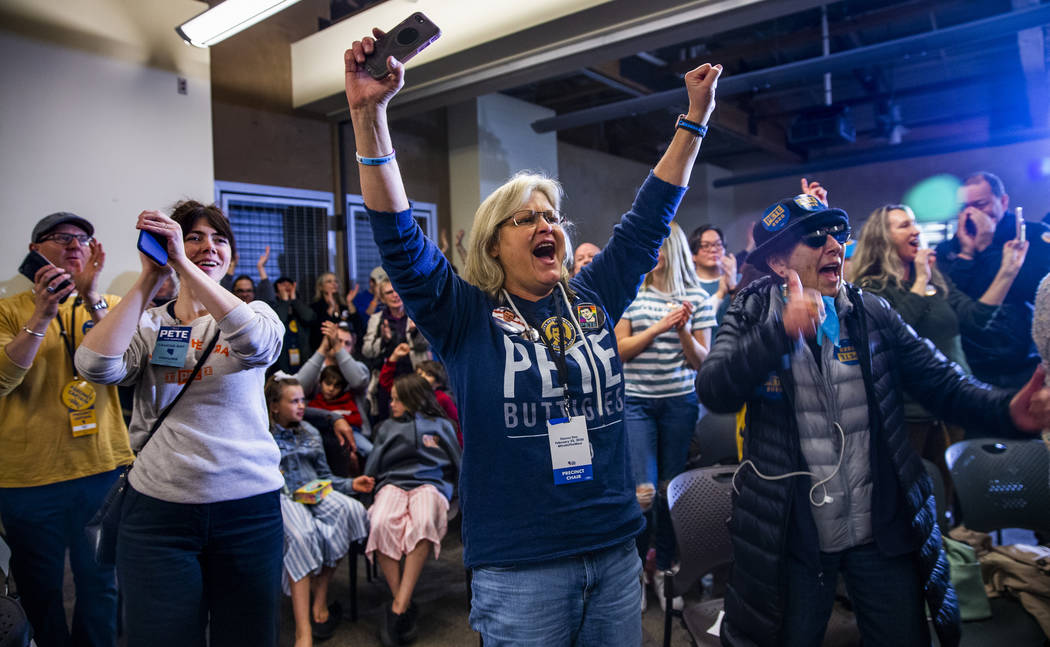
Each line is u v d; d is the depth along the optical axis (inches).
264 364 61.3
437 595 111.4
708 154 424.2
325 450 126.8
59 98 140.3
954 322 94.2
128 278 150.4
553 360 45.9
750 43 249.9
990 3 225.8
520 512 44.2
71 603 104.0
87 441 78.5
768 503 57.8
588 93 283.9
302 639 91.6
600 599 46.3
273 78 203.0
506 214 48.3
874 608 57.1
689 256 108.4
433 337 46.7
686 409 103.9
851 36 263.0
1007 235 107.1
